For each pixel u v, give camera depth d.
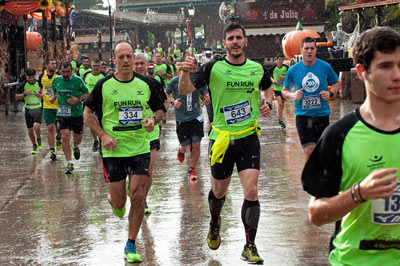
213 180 5.88
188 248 6.11
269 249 5.95
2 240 6.60
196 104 9.86
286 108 23.91
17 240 6.59
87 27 67.56
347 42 27.36
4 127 19.11
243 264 5.52
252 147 5.79
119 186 6.05
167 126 18.77
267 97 6.00
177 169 11.02
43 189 9.45
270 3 40.19
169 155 12.76
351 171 2.92
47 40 30.80
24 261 5.83
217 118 5.91
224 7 55.53
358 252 3.04
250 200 5.61
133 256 5.71
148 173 5.95
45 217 7.61
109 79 6.01
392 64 2.72
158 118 6.16
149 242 6.37
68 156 10.93
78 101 10.83
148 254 5.96
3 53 25.86
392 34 2.72
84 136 16.92
